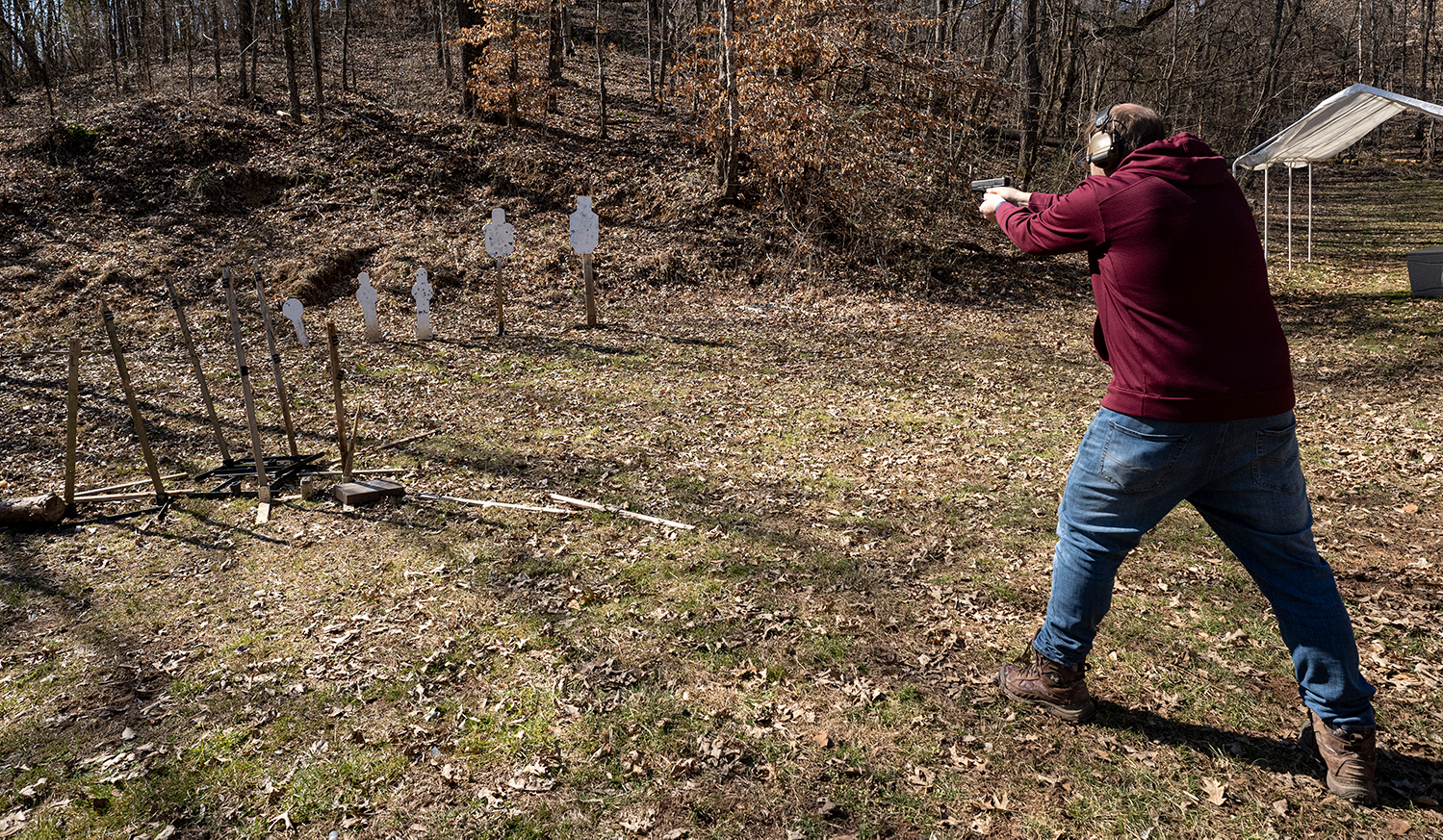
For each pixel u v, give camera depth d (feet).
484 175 54.08
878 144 48.73
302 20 66.03
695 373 30.48
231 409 26.30
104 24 70.69
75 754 9.77
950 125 51.85
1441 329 35.76
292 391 28.35
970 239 53.06
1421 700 9.70
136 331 35.81
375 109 59.93
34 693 11.16
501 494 18.43
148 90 60.49
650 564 14.44
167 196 48.06
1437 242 60.90
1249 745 9.05
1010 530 15.76
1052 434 22.66
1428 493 17.15
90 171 48.39
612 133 61.21
